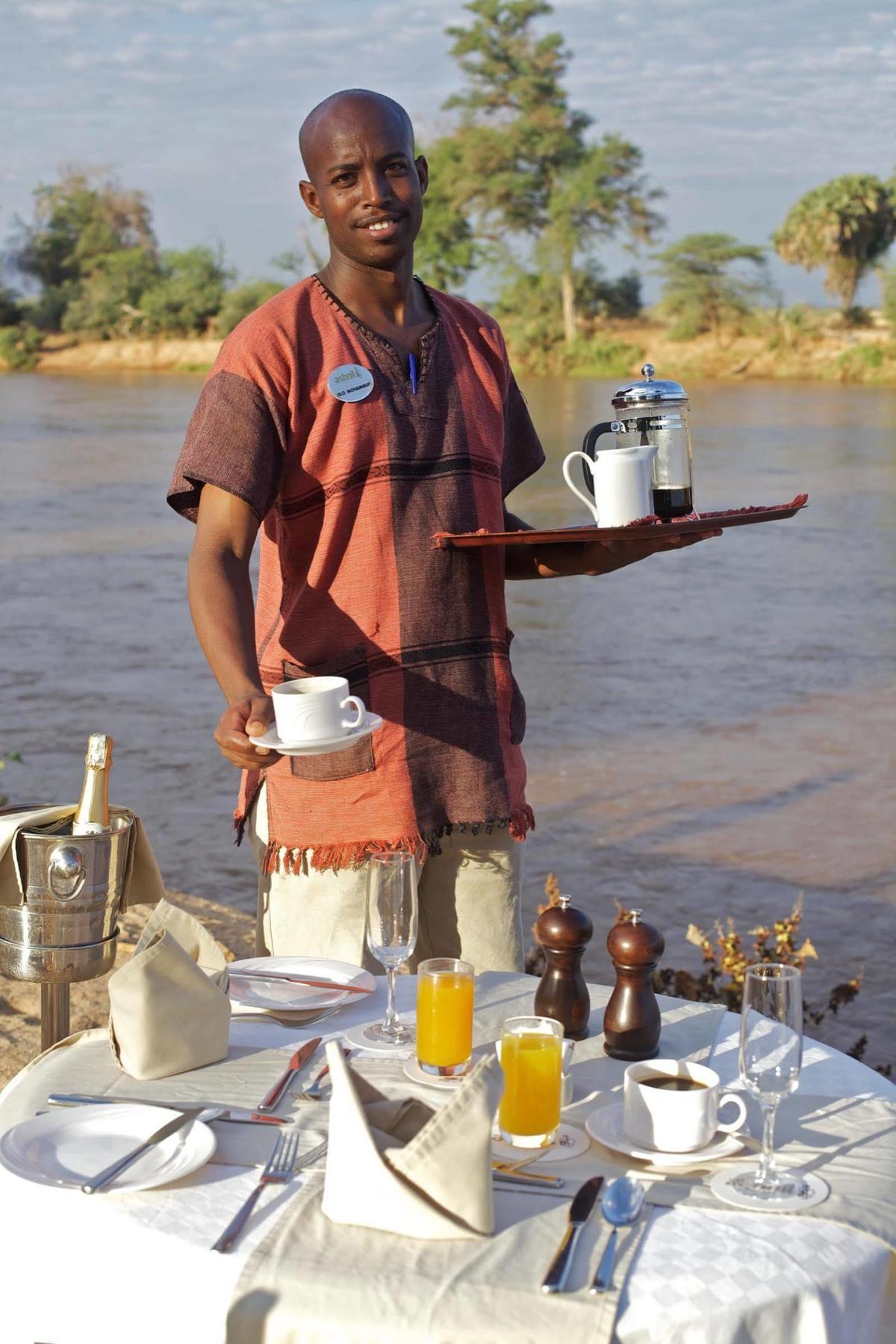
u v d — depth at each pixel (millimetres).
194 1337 1625
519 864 2939
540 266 77688
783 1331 1587
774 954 4137
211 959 2326
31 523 21391
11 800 8016
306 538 2826
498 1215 1732
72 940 2541
